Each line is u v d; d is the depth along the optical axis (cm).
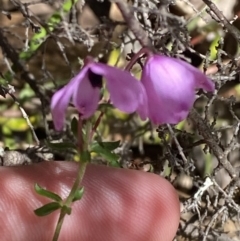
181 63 5
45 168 7
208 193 7
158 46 6
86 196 7
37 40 7
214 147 7
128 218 7
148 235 7
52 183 7
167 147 7
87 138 5
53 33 7
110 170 7
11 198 7
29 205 7
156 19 6
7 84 7
